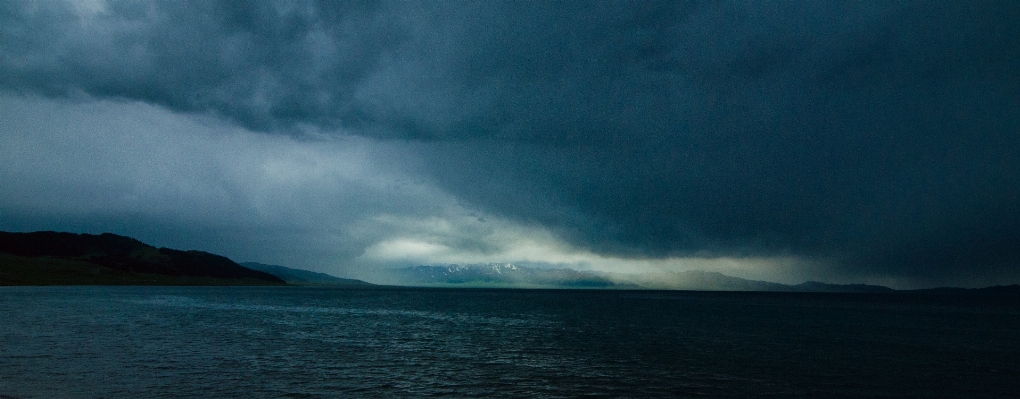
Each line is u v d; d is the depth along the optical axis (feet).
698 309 522.88
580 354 187.11
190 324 286.87
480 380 140.36
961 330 298.56
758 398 124.16
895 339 244.63
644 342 224.33
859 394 129.49
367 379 139.95
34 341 201.36
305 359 170.40
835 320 373.81
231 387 127.95
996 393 132.26
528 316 398.62
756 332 273.95
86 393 119.55
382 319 352.90
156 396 117.91
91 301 486.79
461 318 369.71
